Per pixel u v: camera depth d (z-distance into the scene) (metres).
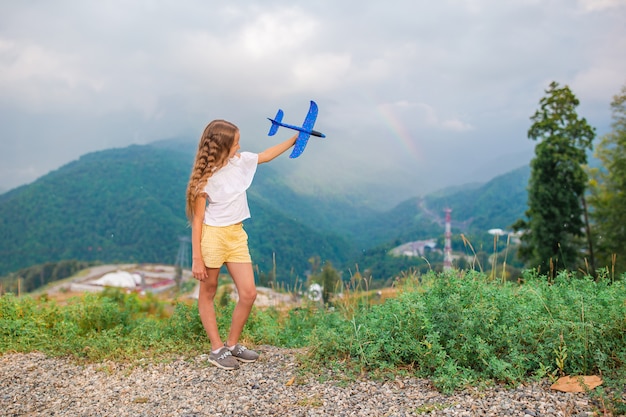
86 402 3.46
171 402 3.38
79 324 5.65
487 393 3.13
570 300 4.02
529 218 27.80
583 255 27.22
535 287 4.41
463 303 3.91
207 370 3.93
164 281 99.94
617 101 28.11
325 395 3.32
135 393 3.58
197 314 4.88
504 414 2.84
